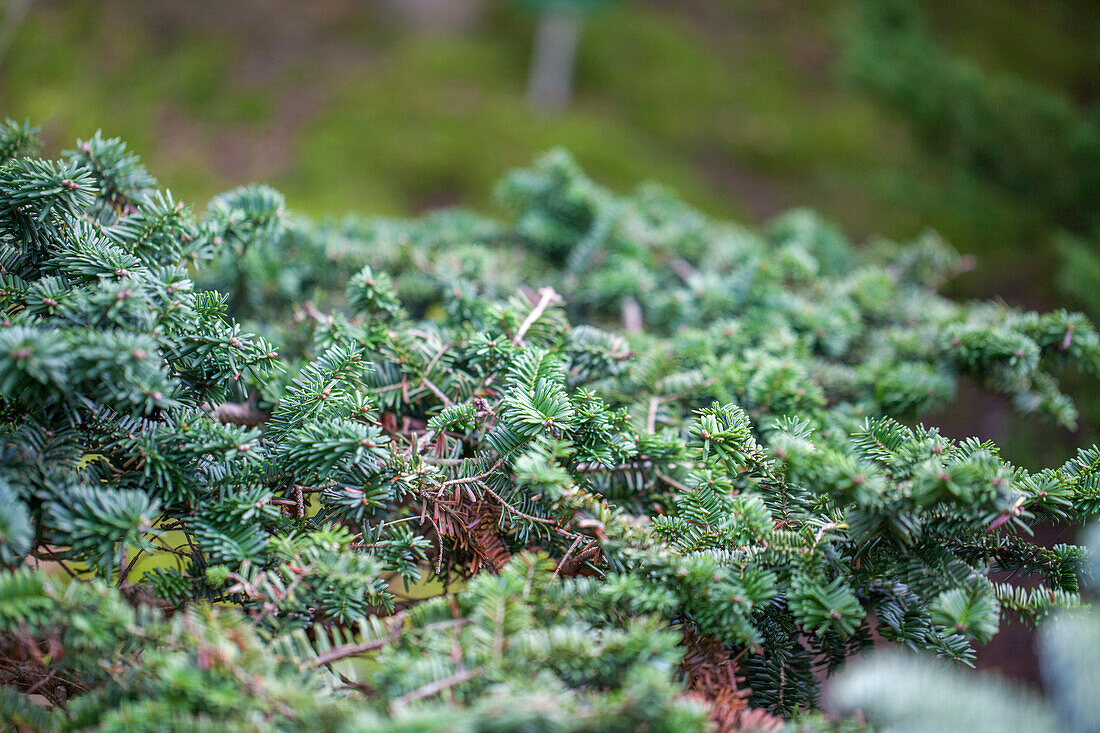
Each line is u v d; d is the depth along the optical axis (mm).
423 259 760
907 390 645
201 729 418
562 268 869
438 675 437
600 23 3113
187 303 506
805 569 494
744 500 515
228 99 2439
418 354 584
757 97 2896
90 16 2490
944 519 487
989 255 1344
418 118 2557
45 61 2279
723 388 610
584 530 514
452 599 468
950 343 661
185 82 2434
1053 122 1175
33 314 482
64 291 490
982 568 512
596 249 817
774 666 513
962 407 955
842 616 478
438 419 541
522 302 597
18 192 503
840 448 519
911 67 1236
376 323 592
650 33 3119
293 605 475
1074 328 628
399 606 528
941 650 502
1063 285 974
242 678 429
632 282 742
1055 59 2072
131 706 425
